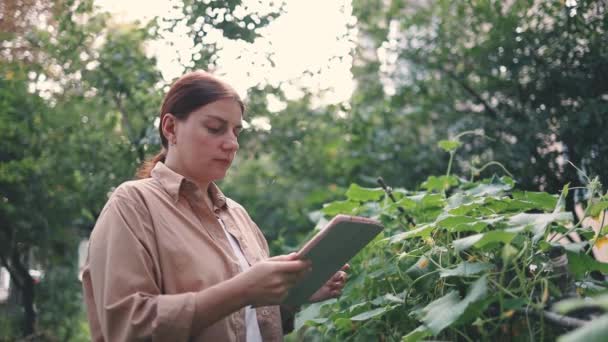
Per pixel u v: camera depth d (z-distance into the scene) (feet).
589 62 11.35
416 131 16.31
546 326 6.21
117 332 5.03
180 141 5.95
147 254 5.27
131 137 14.79
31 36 13.44
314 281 5.85
